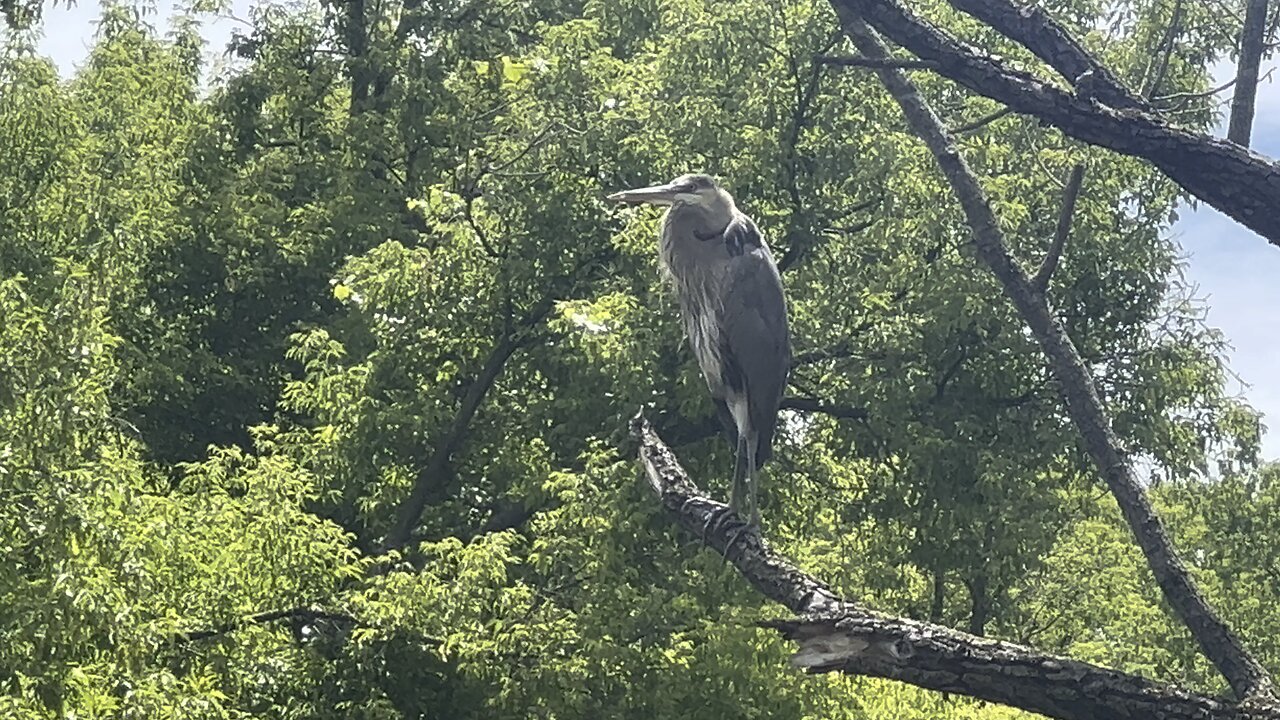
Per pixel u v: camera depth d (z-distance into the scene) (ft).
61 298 27.45
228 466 40.91
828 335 45.50
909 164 43.83
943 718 56.65
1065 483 49.60
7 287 26.48
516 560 37.73
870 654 12.69
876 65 13.35
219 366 49.08
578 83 45.98
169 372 46.73
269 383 52.19
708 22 44.16
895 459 48.39
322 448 42.60
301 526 34.99
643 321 39.99
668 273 23.06
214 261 50.47
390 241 42.37
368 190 48.88
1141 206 50.31
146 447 42.70
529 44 56.29
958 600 81.46
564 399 41.96
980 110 46.78
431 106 49.14
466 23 51.88
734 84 44.78
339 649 39.70
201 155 52.19
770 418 22.30
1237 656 13.58
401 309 42.73
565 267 43.96
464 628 36.27
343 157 49.75
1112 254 47.67
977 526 46.24
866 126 44.75
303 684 39.37
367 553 47.32
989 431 46.32
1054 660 12.46
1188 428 50.88
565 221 43.04
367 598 37.55
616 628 37.47
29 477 25.62
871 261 46.60
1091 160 46.39
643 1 51.49
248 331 52.80
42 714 24.70
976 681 12.51
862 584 51.70
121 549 26.71
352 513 47.60
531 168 44.50
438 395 43.98
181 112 55.83
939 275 44.06
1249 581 83.20
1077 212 47.16
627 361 38.75
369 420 41.63
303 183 53.36
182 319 51.80
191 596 32.86
